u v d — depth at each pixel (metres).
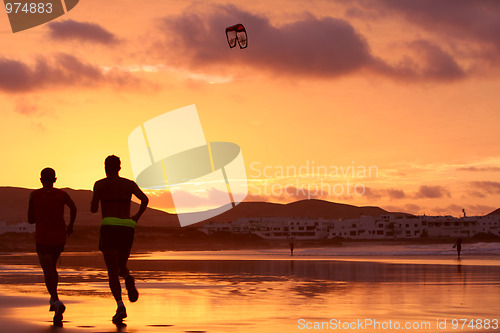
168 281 16.81
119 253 7.72
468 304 9.64
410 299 10.62
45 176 8.15
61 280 17.09
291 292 12.37
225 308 8.88
